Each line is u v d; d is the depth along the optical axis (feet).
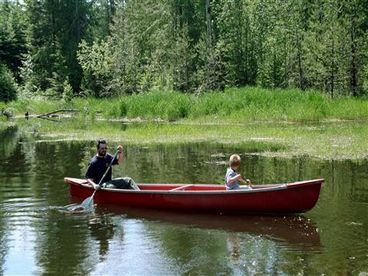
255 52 131.23
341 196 33.22
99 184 32.99
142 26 154.61
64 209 31.53
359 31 115.24
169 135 69.87
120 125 89.76
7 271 21.50
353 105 90.38
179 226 27.91
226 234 26.32
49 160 50.80
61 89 164.04
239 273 20.92
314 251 23.34
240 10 131.75
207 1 136.15
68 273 21.22
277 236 25.79
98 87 158.61
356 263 21.67
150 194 31.53
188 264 22.00
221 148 56.65
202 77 131.23
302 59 120.26
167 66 140.05
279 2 127.85
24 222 28.66
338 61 112.98
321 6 120.06
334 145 54.70
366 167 42.57
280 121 86.74
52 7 184.34
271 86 128.06
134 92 133.90
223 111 93.81
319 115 86.79
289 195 28.99
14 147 61.82
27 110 134.41
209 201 30.37
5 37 199.11
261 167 43.68
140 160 49.29
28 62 183.32
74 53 177.78
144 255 23.21
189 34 154.51
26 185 38.42
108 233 26.63
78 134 75.25
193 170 43.45
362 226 26.94
